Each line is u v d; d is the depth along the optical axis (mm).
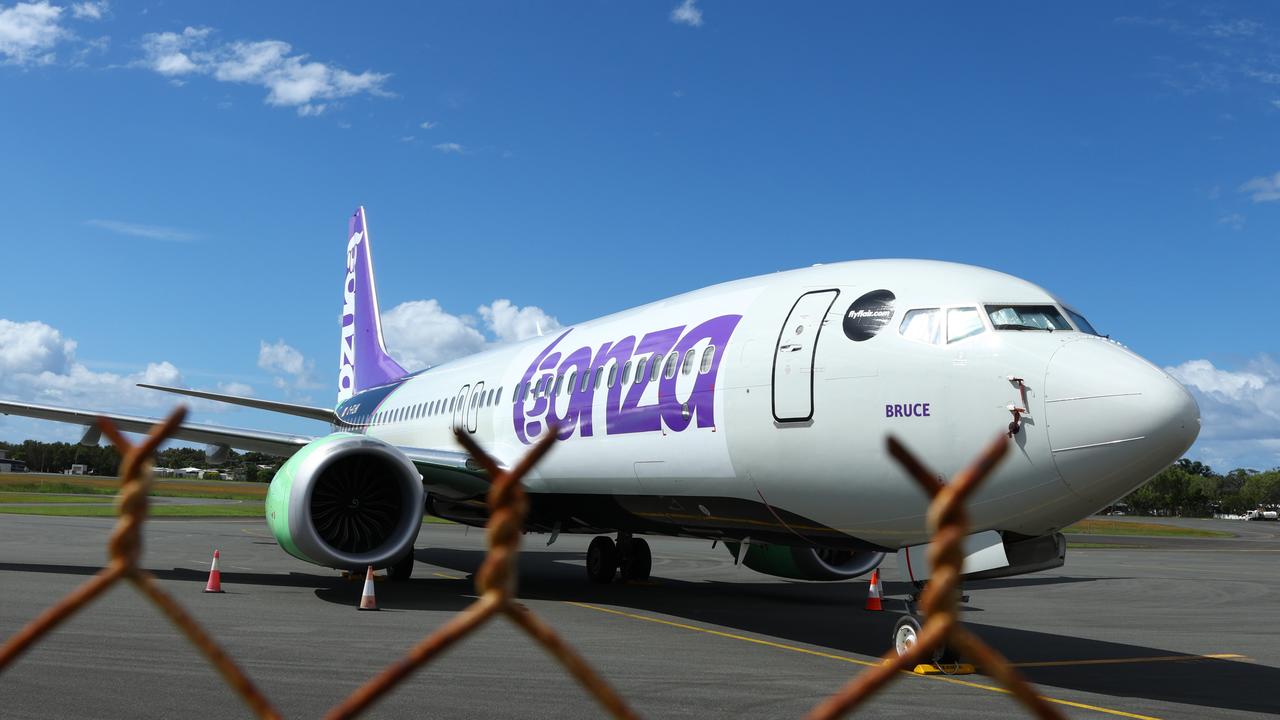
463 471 13734
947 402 8141
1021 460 7711
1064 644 10258
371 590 11320
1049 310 8414
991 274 8898
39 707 5840
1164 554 30062
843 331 9023
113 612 10008
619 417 11398
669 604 12945
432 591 13531
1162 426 7285
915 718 6309
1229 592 16766
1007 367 7922
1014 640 10516
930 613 1083
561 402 12773
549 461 12812
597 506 12586
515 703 6328
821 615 12117
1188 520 112188
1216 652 9844
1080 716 6590
